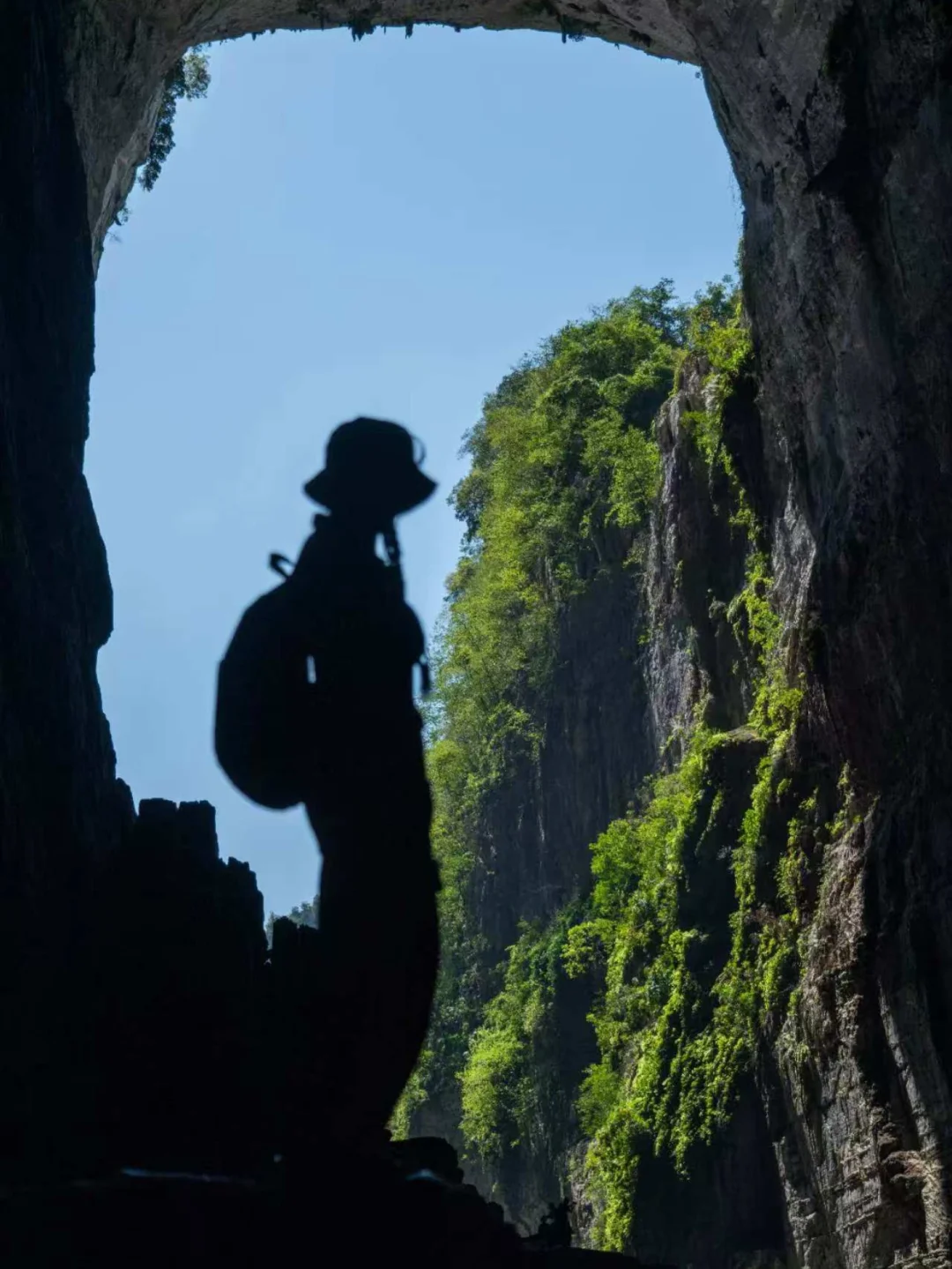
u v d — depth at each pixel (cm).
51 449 1581
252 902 1255
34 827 1252
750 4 2569
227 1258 410
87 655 1617
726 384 3312
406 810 433
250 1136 916
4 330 1418
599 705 5391
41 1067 1025
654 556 4775
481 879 6150
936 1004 2381
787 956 3038
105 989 1064
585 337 5953
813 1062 2806
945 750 2391
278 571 455
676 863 3634
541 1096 5200
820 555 2777
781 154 2670
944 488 2283
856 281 2478
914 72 2192
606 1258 528
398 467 471
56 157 1761
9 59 1541
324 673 438
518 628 5894
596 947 5009
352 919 420
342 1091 414
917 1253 2427
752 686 3644
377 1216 407
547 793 5675
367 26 3005
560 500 5766
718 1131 3192
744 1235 3150
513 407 6562
